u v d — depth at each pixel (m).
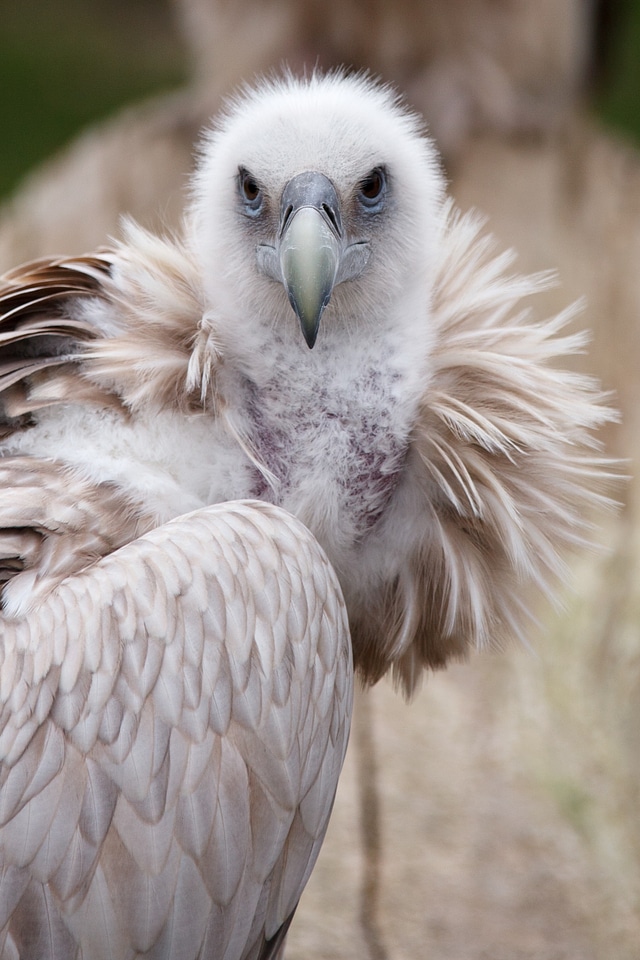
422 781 3.14
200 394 2.77
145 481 2.75
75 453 2.75
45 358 2.77
